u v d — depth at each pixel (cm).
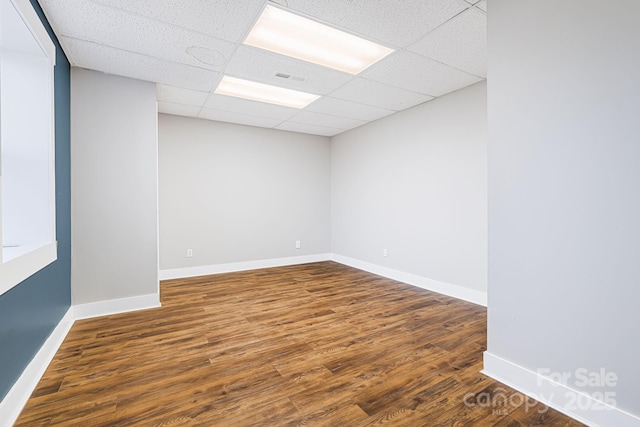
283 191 523
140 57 263
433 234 374
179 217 437
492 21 181
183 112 420
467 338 241
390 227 439
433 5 196
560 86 152
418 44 244
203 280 423
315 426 145
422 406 159
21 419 149
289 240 531
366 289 381
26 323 171
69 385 177
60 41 236
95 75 287
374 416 152
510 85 173
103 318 282
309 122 471
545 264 160
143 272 309
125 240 301
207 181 456
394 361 205
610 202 137
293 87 332
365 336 245
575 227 148
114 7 197
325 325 267
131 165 304
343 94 352
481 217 322
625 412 134
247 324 269
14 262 150
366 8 201
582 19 144
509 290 177
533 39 162
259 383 180
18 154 207
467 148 333
